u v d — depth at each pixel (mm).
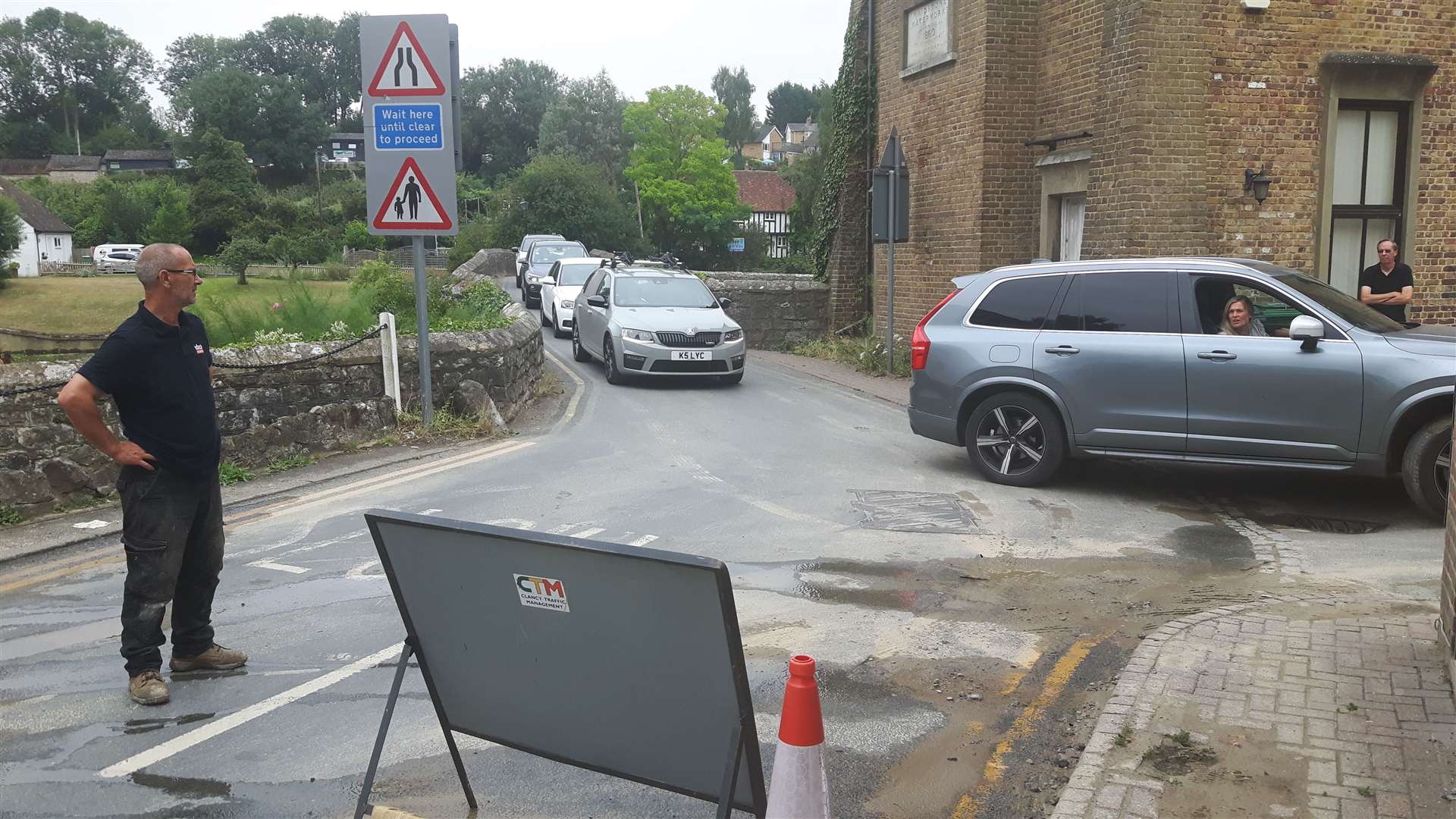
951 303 8867
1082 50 13336
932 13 15805
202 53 138125
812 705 2512
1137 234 12086
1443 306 13008
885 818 3439
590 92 95938
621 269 16453
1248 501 7887
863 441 10531
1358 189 12805
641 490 8336
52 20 127312
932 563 6320
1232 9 12031
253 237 66125
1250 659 4484
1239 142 12250
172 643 4738
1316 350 7289
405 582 3145
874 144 19172
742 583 5945
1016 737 4016
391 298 15000
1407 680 4199
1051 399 8203
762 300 20172
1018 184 14539
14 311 38812
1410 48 12508
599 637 2816
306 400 9828
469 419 10953
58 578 6340
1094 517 7430
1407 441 7164
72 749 4004
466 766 3834
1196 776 3475
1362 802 3271
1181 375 7695
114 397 4422
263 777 3770
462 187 92562
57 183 101875
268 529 7359
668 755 2809
